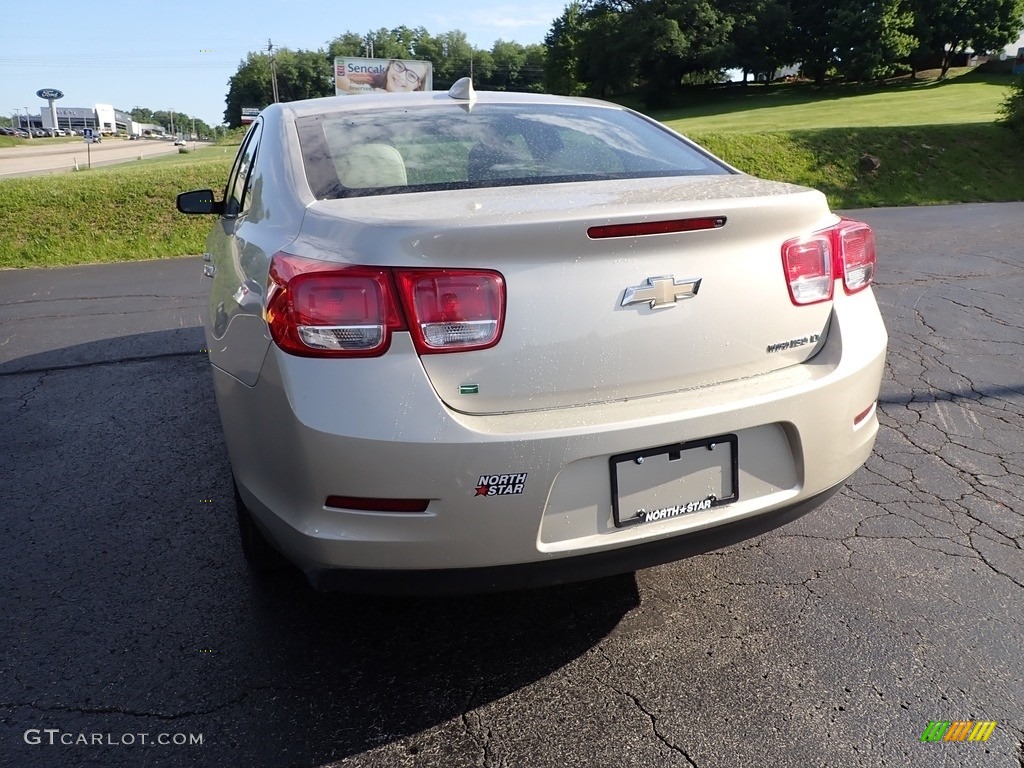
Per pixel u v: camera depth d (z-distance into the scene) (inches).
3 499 136.0
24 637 98.0
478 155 102.4
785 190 91.0
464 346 74.1
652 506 80.4
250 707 86.0
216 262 122.6
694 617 101.7
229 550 118.7
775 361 87.8
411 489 73.3
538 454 74.0
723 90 2746.1
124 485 141.0
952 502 131.0
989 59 2349.9
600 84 2792.8
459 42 5216.5
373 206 83.5
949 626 98.4
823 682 88.9
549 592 107.8
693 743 80.2
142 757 78.7
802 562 114.0
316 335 73.7
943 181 585.6
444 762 78.2
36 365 215.9
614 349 78.8
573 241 75.6
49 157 2486.5
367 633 99.0
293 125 111.3
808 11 2437.3
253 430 82.8
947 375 193.9
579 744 80.4
